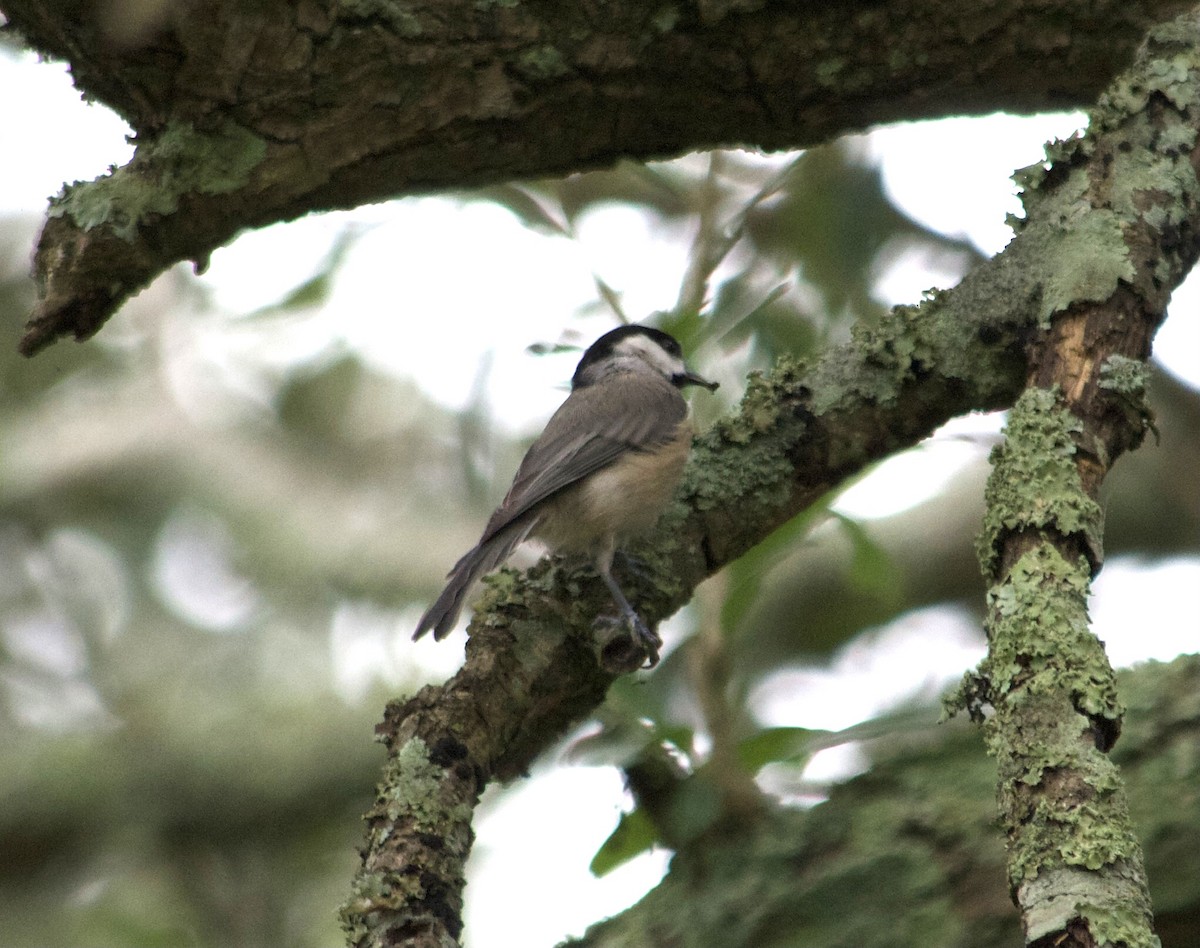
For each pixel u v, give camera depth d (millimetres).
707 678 7633
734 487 7359
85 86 6641
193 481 14398
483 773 6430
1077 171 6879
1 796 12742
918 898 6801
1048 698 5156
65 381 14859
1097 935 4523
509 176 7523
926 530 12641
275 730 13102
